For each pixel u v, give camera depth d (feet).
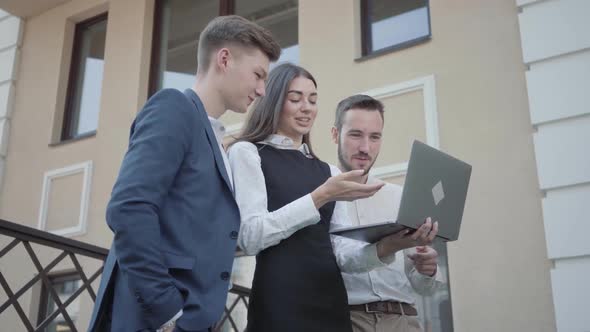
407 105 12.95
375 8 14.87
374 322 6.35
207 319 4.17
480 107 12.04
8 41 20.98
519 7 12.25
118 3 19.31
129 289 3.98
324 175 5.88
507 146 11.50
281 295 4.97
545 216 10.66
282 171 5.54
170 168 4.25
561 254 10.32
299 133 5.98
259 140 5.78
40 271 8.38
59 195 18.15
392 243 5.58
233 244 4.56
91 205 17.42
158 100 4.56
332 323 5.08
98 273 9.16
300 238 5.26
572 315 9.99
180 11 18.75
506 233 10.99
